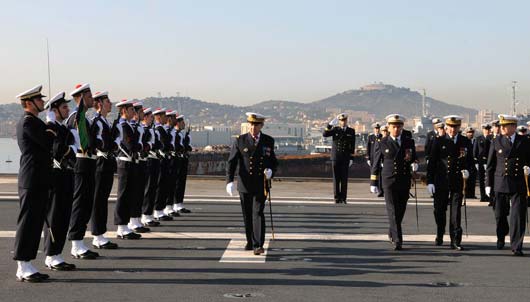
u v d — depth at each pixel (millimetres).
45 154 9500
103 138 11789
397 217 12203
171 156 16438
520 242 11562
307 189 25672
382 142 12367
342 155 20438
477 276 9766
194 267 10227
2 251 11555
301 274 9766
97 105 11961
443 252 11836
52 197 10008
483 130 21125
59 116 10125
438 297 8438
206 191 24062
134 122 13617
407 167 12211
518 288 9008
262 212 11477
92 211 11906
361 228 14812
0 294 8469
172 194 16609
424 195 23484
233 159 11727
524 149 11789
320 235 13672
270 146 11719
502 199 12039
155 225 14914
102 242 11922
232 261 10734
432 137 12570
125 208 13117
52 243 9969
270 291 8672
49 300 8172
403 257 11273
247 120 11680
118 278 9438
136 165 13320
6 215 16172
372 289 8844
